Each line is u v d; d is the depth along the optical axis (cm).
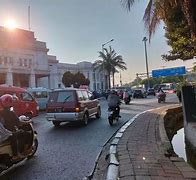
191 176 566
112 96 1578
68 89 1489
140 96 5094
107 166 714
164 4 1021
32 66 6731
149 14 1123
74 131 1325
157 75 6394
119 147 845
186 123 1152
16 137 682
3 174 675
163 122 1410
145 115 1741
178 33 1766
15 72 6156
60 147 970
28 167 730
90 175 653
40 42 7006
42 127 1488
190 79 2434
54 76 8131
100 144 1011
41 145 1007
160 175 574
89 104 1616
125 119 1770
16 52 6372
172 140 1287
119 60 7144
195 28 891
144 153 764
